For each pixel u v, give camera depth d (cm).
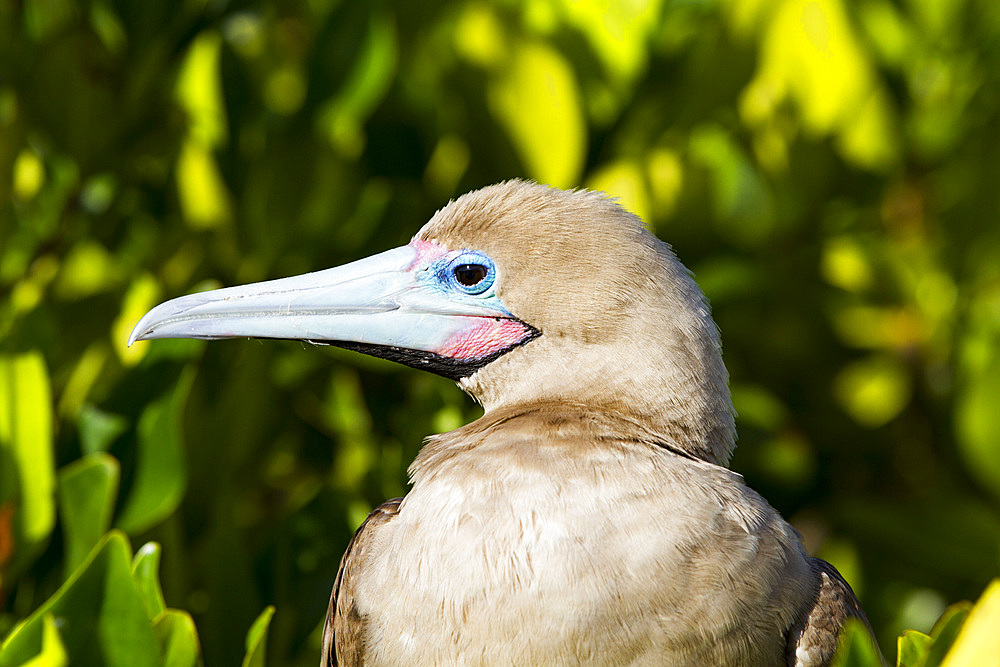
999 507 1212
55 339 1002
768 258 1258
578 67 1231
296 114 1146
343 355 1109
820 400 1288
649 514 677
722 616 666
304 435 1177
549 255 774
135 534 924
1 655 667
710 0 1279
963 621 643
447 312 797
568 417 735
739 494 712
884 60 1307
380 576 717
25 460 853
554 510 676
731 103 1232
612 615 657
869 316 1290
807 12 1226
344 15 1131
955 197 1287
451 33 1171
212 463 1025
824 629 699
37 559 885
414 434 1049
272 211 1151
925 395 1287
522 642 660
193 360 943
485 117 1177
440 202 1204
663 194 1190
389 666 699
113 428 931
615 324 761
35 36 1141
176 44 1169
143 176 1186
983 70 1284
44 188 1155
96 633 683
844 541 1202
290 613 942
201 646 905
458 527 683
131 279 1051
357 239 1168
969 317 1237
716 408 769
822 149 1265
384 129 1204
